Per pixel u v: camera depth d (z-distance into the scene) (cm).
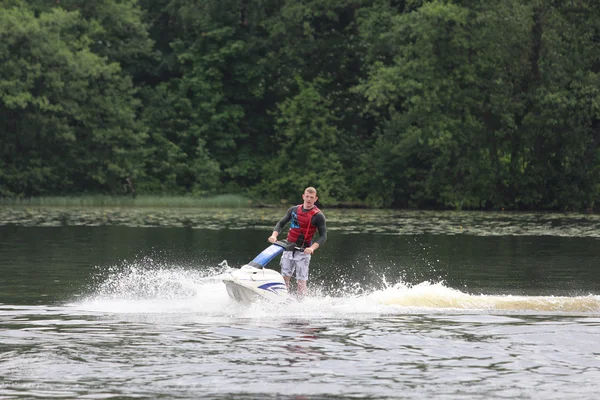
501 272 6575
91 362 3167
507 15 18000
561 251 8419
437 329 3944
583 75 18325
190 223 12875
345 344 3553
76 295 5050
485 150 19438
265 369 3083
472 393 2791
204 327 3953
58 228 11194
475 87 19088
